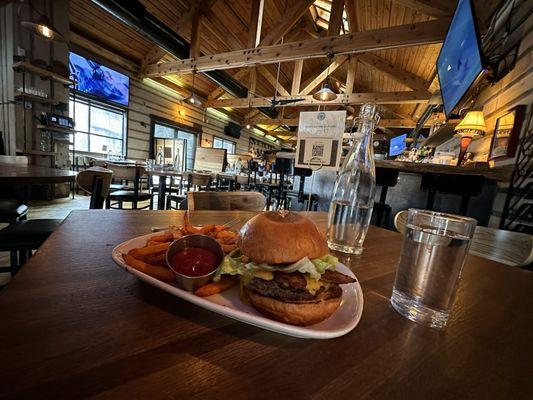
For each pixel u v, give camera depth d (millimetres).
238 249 399
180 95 8109
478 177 2029
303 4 4844
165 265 421
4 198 1932
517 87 2328
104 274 410
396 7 4434
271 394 228
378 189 3078
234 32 6520
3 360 227
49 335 263
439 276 411
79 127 5633
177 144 7789
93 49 5535
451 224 425
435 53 4902
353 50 4219
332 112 860
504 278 623
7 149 4055
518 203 1954
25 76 3955
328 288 346
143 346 269
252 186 6219
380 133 10586
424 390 250
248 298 346
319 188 3465
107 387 216
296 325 317
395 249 774
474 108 3418
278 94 9422
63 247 503
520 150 2006
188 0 5523
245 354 279
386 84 8148
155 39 4906
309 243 355
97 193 1979
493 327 391
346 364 278
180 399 214
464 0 2168
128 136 6621
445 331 366
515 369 295
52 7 4223
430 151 6184
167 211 912
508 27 2486
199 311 346
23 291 338
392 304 427
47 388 207
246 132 12477
